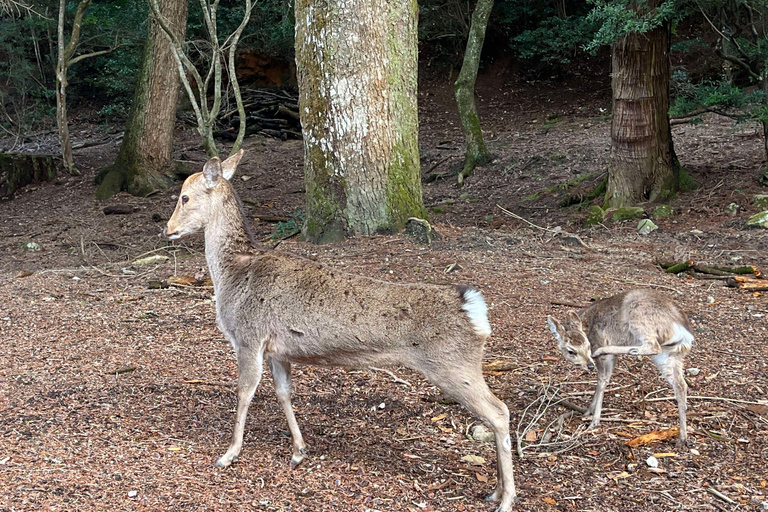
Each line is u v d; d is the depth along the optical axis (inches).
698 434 199.3
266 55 1042.7
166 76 692.1
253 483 169.2
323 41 394.6
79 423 197.3
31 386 224.2
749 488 172.1
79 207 655.8
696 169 553.9
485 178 676.1
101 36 1016.2
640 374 241.1
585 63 1084.5
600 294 315.9
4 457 173.9
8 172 716.0
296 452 180.1
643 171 499.5
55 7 1012.5
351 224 407.2
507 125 933.2
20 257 502.3
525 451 192.7
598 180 576.7
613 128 506.9
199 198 183.6
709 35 975.0
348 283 168.4
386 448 192.4
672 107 490.6
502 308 299.0
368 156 402.3
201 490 163.9
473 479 177.6
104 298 324.2
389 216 407.8
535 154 717.9
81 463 173.2
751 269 344.8
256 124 944.3
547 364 247.6
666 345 193.2
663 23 485.7
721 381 231.1
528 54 1045.2
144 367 241.8
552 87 1053.2
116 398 216.1
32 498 154.8
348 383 233.9
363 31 392.5
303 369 245.1
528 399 223.9
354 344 163.6
